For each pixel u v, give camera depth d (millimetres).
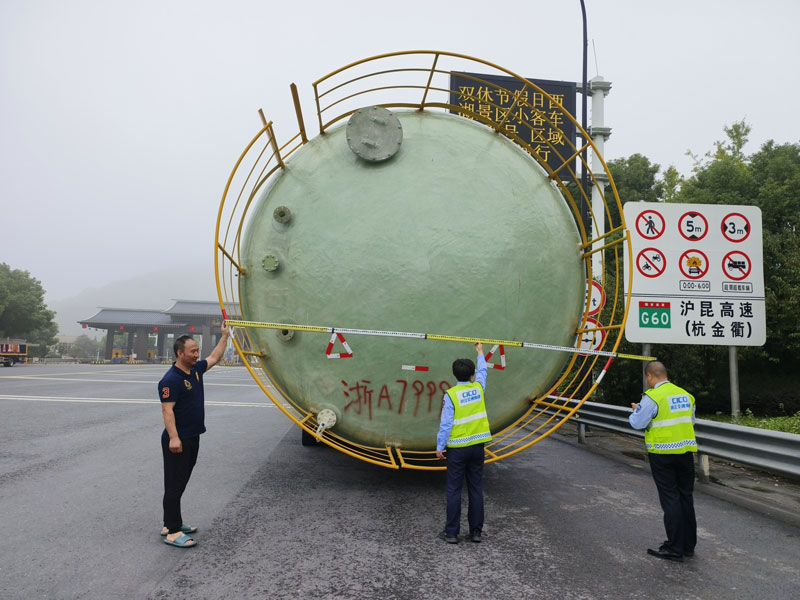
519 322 5129
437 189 5211
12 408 12367
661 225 8750
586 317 5703
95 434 8953
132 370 36938
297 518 4836
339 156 5371
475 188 5254
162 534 4297
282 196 5316
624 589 3494
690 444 4055
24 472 6336
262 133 5059
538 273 5219
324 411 5051
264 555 3967
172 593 3326
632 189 23375
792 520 5031
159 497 5395
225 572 3650
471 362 4426
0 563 3752
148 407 12836
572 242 5480
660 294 8680
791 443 5188
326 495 5598
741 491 6090
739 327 8703
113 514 4844
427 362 5016
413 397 5043
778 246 13953
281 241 5215
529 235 5242
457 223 5117
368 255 5051
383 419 5082
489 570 3768
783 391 14406
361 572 3695
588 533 4582
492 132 5645
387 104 5656
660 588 3520
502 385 5180
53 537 4266
